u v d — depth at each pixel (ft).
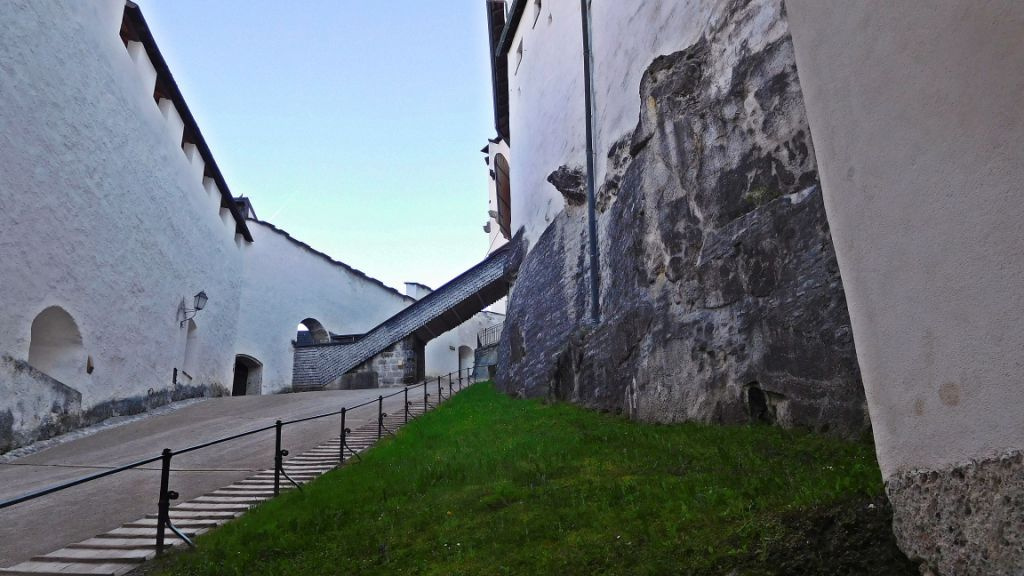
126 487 26.35
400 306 130.00
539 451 21.13
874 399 9.96
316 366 99.40
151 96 58.23
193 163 70.59
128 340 53.36
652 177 27.86
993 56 7.61
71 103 44.04
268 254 101.14
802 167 19.94
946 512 8.43
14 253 37.63
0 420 35.55
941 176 8.46
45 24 40.81
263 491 24.39
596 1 39.75
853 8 10.25
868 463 13.02
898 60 9.21
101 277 48.57
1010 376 7.47
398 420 43.52
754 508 12.04
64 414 42.24
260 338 95.91
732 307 21.72
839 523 10.30
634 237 29.12
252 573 15.07
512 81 65.05
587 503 14.79
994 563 7.62
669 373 24.25
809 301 18.45
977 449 7.97
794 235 19.62
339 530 17.30
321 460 30.48
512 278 57.88
